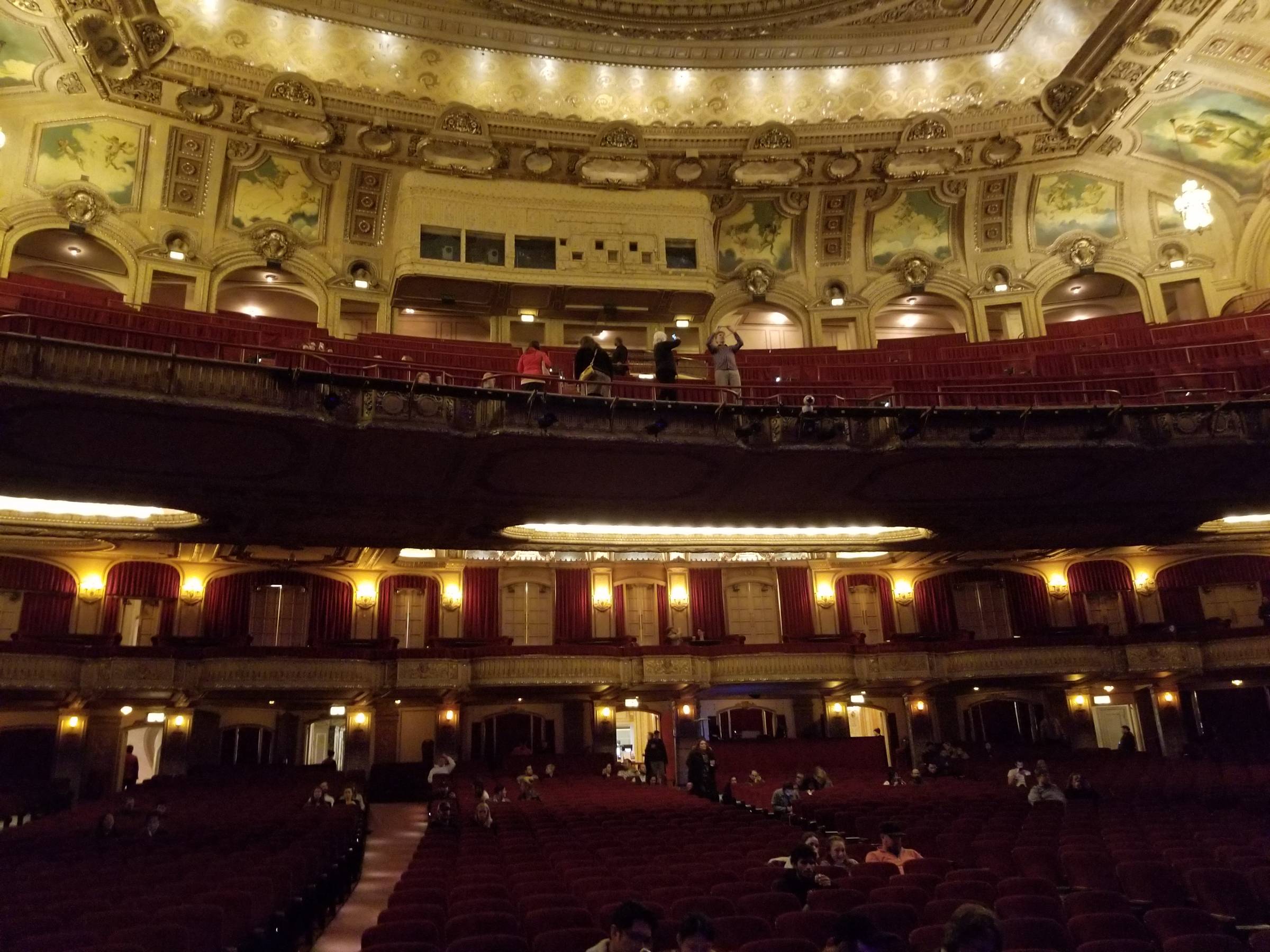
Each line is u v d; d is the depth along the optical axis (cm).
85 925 601
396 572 2430
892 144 2259
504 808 1431
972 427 1484
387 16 1950
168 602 2239
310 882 873
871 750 2208
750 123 2231
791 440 1449
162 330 1781
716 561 2527
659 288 2272
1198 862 801
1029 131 2233
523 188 2278
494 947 530
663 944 585
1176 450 1502
